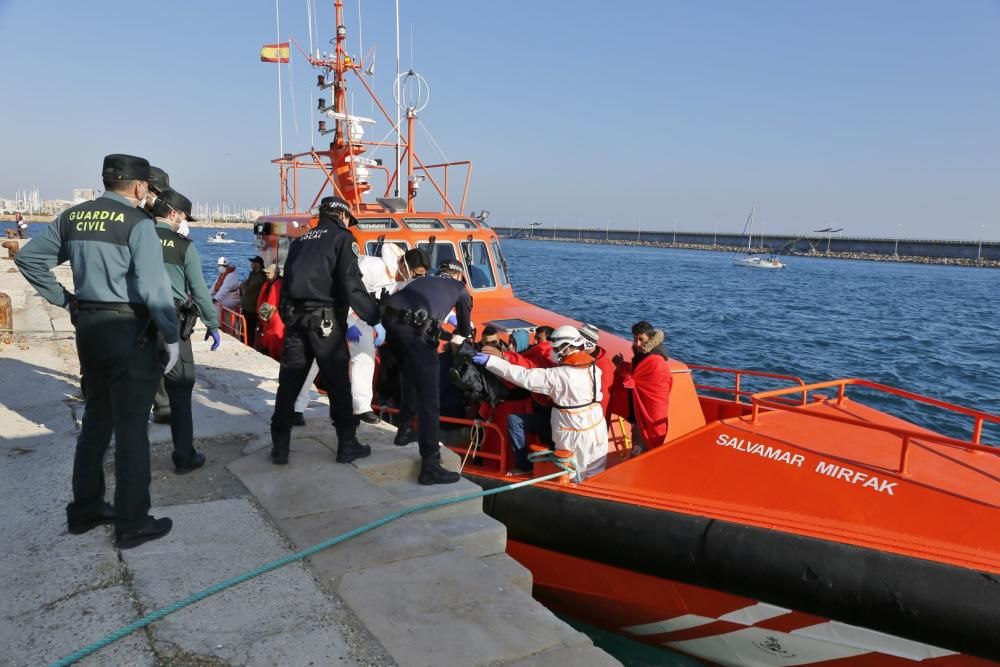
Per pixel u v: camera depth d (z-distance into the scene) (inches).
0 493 147.6
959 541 159.2
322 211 160.7
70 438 185.5
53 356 306.2
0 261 840.3
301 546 127.0
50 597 108.2
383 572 119.4
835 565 164.4
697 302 1348.4
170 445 181.9
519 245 7810.0
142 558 120.7
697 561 179.8
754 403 208.7
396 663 94.9
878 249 6343.5
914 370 665.0
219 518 137.3
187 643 97.3
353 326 197.8
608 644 215.3
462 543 141.9
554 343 198.8
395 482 166.6
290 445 180.7
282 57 440.5
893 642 161.2
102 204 117.9
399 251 279.3
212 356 308.5
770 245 7317.9
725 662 193.5
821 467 177.5
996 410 512.7
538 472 210.2
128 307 118.3
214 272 1459.2
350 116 385.7
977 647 151.5
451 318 263.1
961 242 5831.7
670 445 195.6
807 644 174.2
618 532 190.5
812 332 941.8
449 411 241.3
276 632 100.7
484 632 103.0
